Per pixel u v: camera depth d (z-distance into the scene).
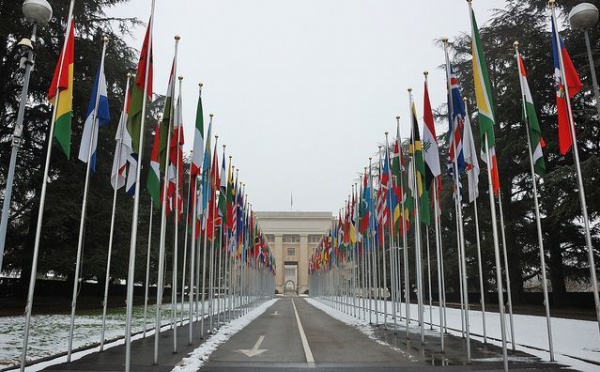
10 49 25.53
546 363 10.20
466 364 10.15
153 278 39.50
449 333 16.88
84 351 11.76
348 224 29.62
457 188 12.45
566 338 14.74
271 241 110.75
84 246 28.12
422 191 14.72
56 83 10.09
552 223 24.50
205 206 16.70
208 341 14.37
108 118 11.82
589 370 9.39
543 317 23.52
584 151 25.42
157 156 12.98
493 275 36.84
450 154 14.08
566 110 10.46
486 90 11.14
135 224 9.51
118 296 46.03
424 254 41.28
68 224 27.95
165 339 14.75
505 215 30.89
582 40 23.92
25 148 28.47
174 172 13.63
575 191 21.89
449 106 12.95
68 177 27.25
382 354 11.76
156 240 36.03
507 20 31.41
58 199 25.75
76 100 26.47
